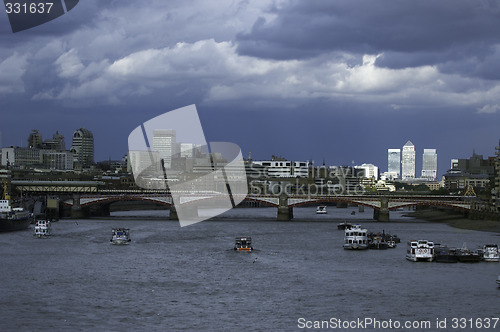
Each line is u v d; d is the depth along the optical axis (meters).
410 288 143.00
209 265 173.12
